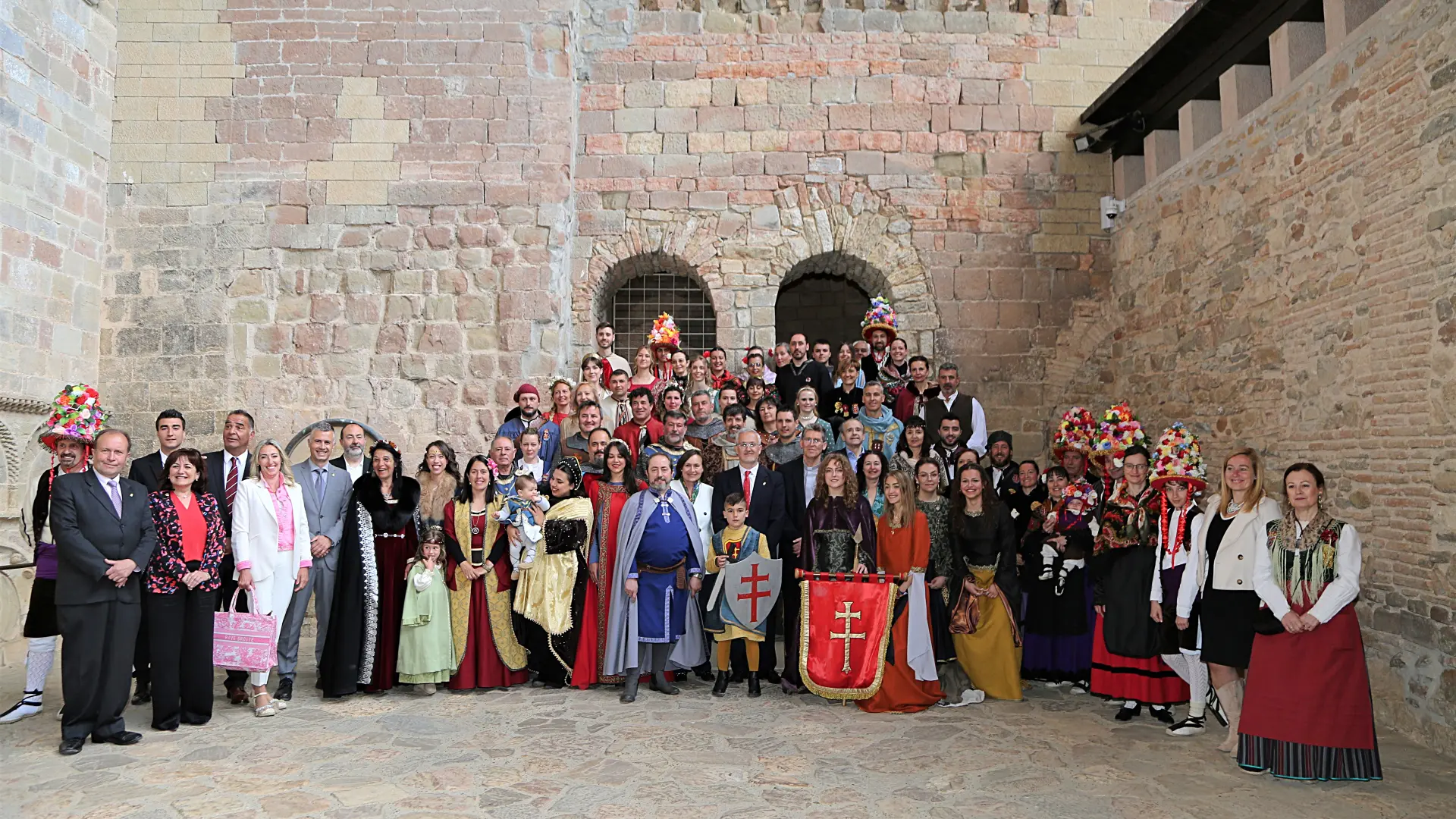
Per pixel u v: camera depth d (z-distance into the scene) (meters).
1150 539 5.37
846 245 9.73
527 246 9.10
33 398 7.75
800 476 6.21
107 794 4.08
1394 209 5.41
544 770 4.39
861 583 5.65
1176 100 8.36
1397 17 5.39
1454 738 4.79
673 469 6.29
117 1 9.12
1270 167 6.78
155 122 9.08
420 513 6.16
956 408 7.84
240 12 9.20
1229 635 4.60
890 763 4.54
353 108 9.18
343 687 5.68
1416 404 5.19
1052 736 5.02
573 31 9.52
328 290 9.03
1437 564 4.98
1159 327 8.59
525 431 6.82
